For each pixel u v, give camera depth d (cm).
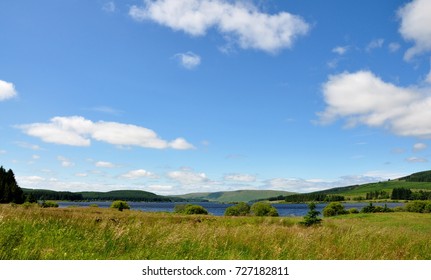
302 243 1172
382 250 1179
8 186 9644
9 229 1003
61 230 1099
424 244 1377
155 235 1189
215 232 1254
